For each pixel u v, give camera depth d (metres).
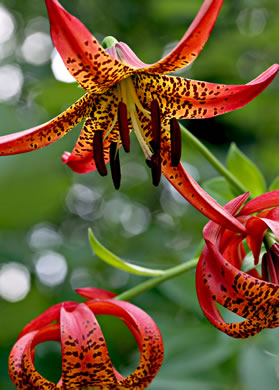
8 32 7.52
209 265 2.55
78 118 2.77
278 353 4.15
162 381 4.43
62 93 5.37
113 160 2.92
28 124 5.66
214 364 4.40
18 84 7.31
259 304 2.46
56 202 5.73
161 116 2.83
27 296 6.36
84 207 7.74
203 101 2.72
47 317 2.65
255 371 4.10
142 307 5.61
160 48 6.58
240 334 2.53
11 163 5.50
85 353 2.46
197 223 6.38
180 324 4.85
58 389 2.65
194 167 6.37
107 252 3.14
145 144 2.84
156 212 7.54
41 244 7.32
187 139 3.38
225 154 6.59
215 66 6.34
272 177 6.29
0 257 6.45
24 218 5.66
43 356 6.04
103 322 5.81
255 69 6.63
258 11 6.92
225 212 2.54
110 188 7.30
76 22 2.20
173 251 6.43
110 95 2.80
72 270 6.45
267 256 2.68
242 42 6.21
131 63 2.63
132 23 6.78
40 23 7.56
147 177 7.34
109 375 2.54
